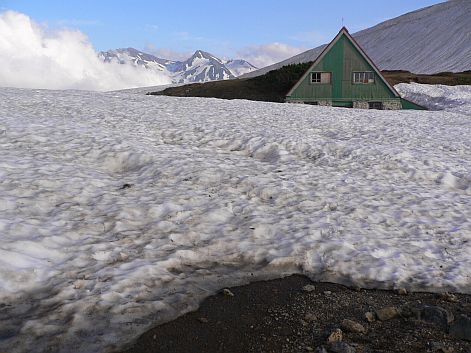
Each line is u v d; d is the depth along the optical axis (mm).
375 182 12766
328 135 20672
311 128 22234
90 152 13680
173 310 6234
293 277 7547
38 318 5648
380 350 5441
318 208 10391
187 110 27266
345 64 49844
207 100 37344
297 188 11578
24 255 6969
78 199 9703
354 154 15930
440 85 63781
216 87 73688
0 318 5617
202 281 7164
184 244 8242
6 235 7512
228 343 5613
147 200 9984
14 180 10156
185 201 10062
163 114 23984
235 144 16984
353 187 12078
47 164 11789
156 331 5734
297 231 8961
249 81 73750
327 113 31109
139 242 8109
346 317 6324
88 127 17484
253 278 7422
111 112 23297
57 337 5359
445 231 9453
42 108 22859
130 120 20703
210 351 5438
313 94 50594
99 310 5941
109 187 10734
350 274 7609
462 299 6898
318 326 6055
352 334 5840
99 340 5418
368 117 29516
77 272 6820
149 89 97688
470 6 162625
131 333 5625
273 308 6523
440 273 7691
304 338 5762
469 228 9648
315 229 9062
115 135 16172
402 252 8344
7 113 19734
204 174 12086
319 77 50281
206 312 6309
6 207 8727
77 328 5559
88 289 6383
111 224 8625
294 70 69562
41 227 8047
